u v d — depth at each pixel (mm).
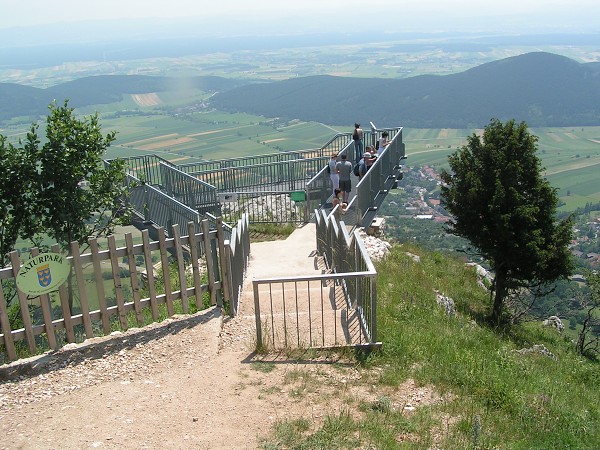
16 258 7281
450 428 6109
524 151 16375
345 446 5523
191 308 9320
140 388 6777
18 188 13195
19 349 8258
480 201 16375
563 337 18562
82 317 7906
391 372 7320
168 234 16828
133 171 20547
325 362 7516
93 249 7887
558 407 7363
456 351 8531
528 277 16453
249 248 14305
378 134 25609
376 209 19266
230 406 6324
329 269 12094
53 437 5730
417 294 12828
